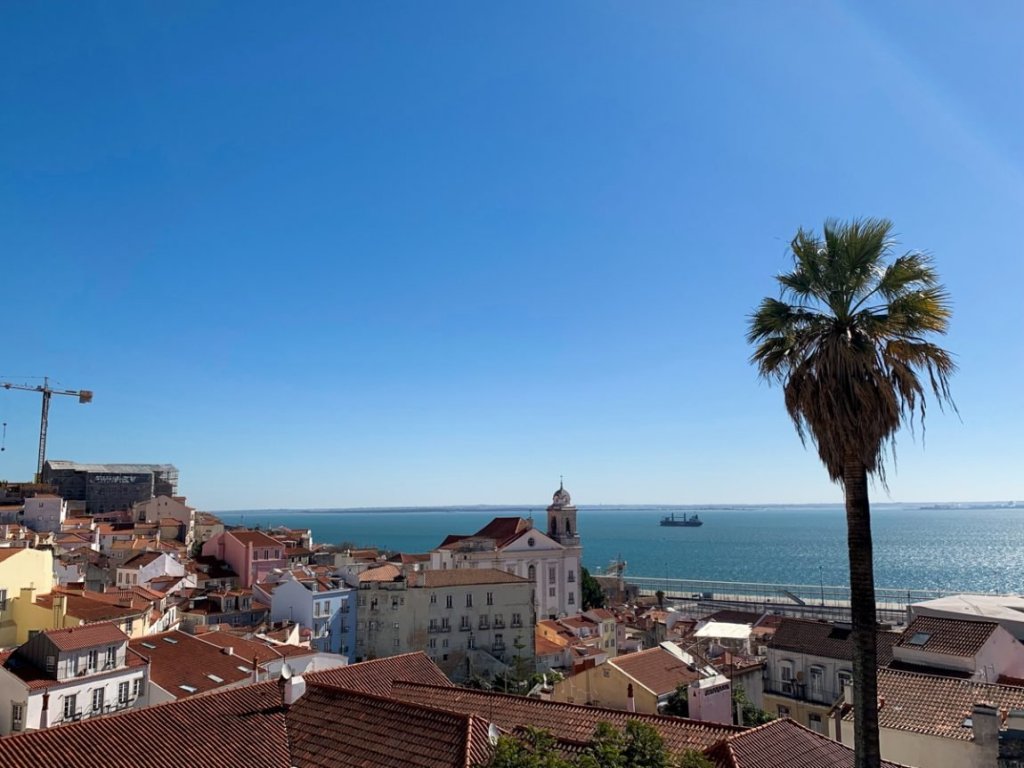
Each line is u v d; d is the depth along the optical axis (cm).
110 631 6028
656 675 5650
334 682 3909
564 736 3266
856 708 2417
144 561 12344
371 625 11275
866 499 2478
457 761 2816
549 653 11688
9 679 5366
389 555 17788
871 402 2417
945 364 2483
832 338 2502
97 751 2922
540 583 16088
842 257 2548
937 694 4041
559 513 17338
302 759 3134
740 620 13562
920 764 3712
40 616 7094
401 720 3206
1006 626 6241
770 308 2692
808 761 3005
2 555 7312
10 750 2798
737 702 5784
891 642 5688
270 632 9694
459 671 11275
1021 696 3859
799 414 2598
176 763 2962
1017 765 3359
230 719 3347
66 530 15862
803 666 6378
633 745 2469
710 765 2423
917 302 2483
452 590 11481
